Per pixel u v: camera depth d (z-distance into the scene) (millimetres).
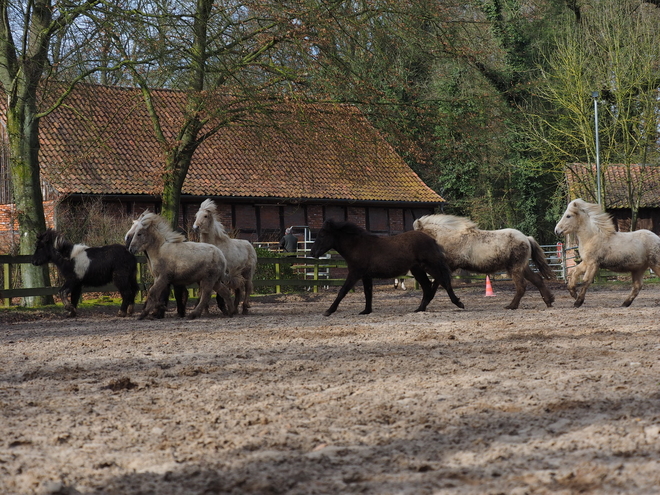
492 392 6348
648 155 36406
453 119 22016
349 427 5305
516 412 5598
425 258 15648
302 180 26797
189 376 7711
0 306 19078
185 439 5102
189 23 18234
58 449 4902
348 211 34969
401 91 27500
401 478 4098
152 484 4109
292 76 19297
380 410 5777
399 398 6230
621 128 35312
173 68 18219
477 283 29406
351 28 19250
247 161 33312
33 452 4836
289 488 3979
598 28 35344
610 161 37344
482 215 45688
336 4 18766
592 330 10828
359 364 8141
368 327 12484
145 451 4809
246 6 18859
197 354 9375
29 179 19547
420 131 22203
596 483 3832
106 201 28484
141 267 20688
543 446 4621
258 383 7141
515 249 16172
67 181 27688
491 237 16219
